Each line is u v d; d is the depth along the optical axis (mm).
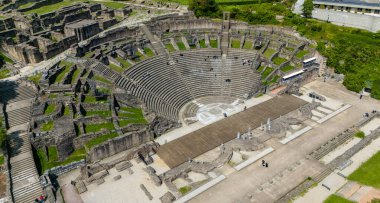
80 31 80188
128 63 76188
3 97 60531
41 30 82312
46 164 51469
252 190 48188
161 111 67812
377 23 95750
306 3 106688
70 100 59469
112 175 50938
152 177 49656
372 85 74875
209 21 95688
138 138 57531
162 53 83000
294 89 76125
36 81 63344
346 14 100875
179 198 46719
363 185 49156
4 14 89750
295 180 49969
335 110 69000
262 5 111438
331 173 51656
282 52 86812
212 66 83062
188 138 61031
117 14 98625
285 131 61625
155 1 113562
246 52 85562
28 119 57188
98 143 53844
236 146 57656
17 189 46531
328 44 89750
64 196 46688
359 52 84438
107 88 65125
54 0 105250
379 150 57094
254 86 76500
